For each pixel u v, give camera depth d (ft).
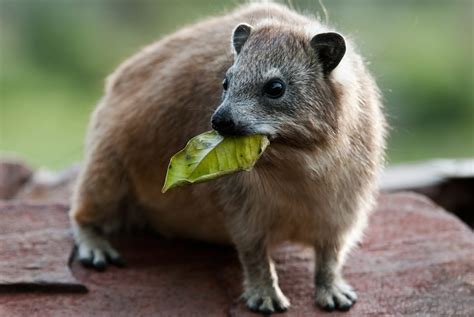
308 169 27.66
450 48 85.97
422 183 45.50
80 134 77.51
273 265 31.68
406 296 30.83
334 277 30.89
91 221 34.63
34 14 97.45
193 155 25.98
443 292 31.04
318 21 32.37
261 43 27.50
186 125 31.55
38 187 43.83
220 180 30.09
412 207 37.73
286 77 26.94
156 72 33.40
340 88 27.76
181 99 31.71
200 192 31.40
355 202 30.25
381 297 30.81
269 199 29.35
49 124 79.71
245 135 26.03
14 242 33.35
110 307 29.91
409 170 47.60
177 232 35.06
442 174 46.29
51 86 89.30
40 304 29.78
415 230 35.58
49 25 96.89
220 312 30.01
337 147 27.91
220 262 33.45
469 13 91.81
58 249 33.12
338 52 27.48
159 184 33.22
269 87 26.71
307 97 27.02
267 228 30.22
